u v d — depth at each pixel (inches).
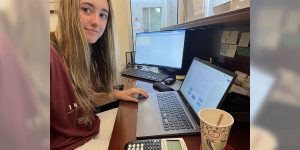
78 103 28.5
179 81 53.3
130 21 93.8
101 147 25.7
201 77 33.6
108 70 48.2
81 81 32.9
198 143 23.9
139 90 42.3
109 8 42.3
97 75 46.4
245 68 34.4
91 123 29.5
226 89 24.0
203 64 35.5
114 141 25.6
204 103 28.0
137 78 61.3
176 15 93.6
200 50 53.9
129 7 91.7
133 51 93.0
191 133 25.5
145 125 28.4
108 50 47.1
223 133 18.9
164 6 93.9
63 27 31.3
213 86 27.8
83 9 36.2
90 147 25.8
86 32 37.8
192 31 54.6
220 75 27.2
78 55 32.6
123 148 24.0
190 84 37.3
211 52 48.6
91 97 36.1
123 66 83.3
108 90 45.6
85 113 29.4
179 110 32.6
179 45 58.2
